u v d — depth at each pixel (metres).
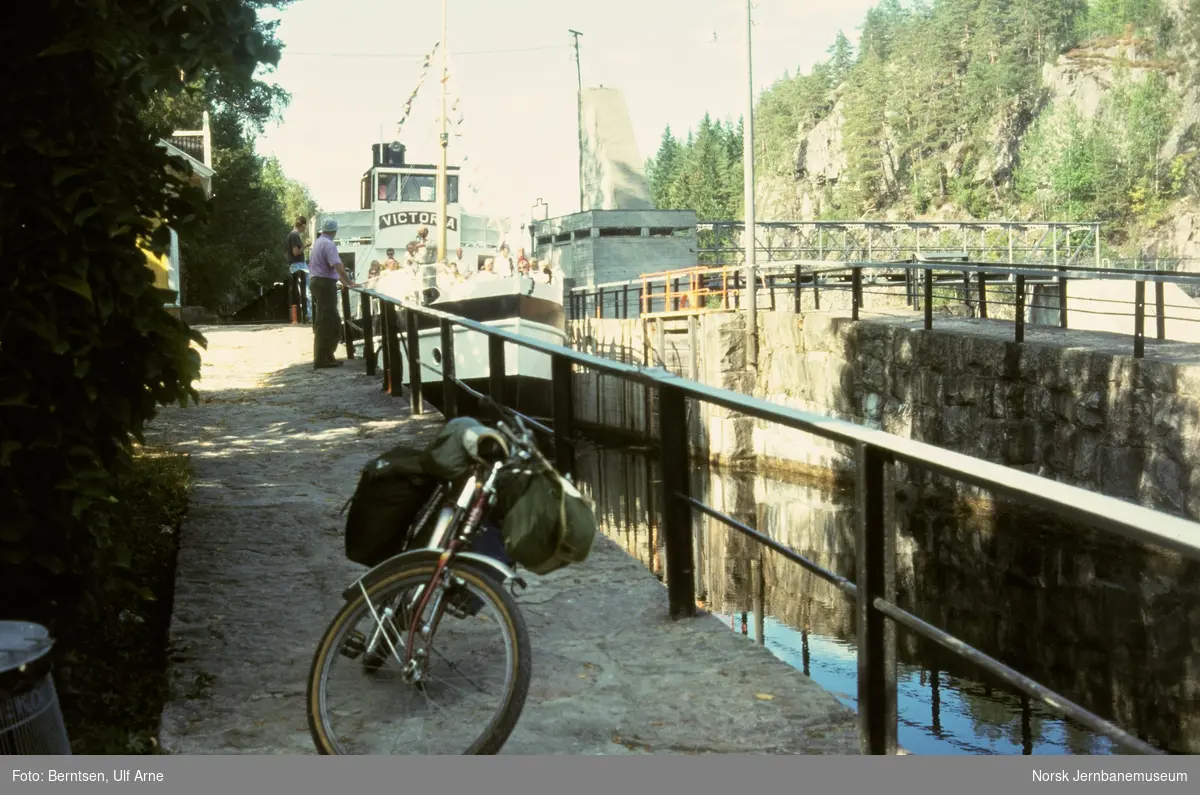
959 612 13.45
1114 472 15.91
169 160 4.87
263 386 15.20
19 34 4.29
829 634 10.88
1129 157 130.12
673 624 5.57
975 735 8.41
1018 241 90.88
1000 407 18.72
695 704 4.62
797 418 4.09
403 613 3.81
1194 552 2.21
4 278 4.32
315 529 7.55
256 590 6.30
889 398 22.88
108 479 4.63
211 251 50.12
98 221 4.40
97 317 4.56
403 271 23.39
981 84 180.50
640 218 49.59
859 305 24.77
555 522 3.73
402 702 3.82
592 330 37.59
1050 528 16.94
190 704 4.76
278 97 51.25
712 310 31.27
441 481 4.00
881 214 195.38
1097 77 156.62
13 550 4.37
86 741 4.35
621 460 13.10
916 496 20.23
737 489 25.48
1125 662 10.90
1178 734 9.07
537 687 4.84
